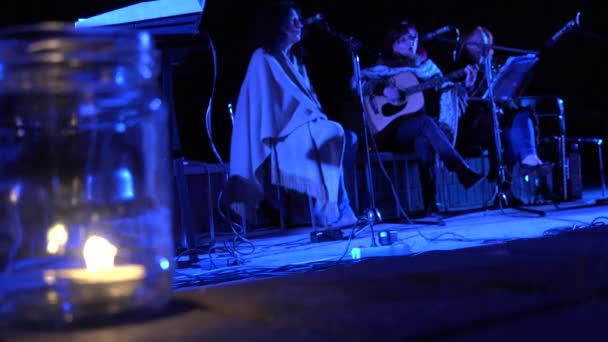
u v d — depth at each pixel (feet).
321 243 9.61
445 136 12.68
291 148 9.61
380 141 13.43
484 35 14.57
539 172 13.44
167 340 1.57
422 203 14.80
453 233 9.05
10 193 2.00
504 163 14.29
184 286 5.71
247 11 14.42
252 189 9.53
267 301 2.00
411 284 2.16
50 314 1.75
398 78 13.26
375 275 2.41
